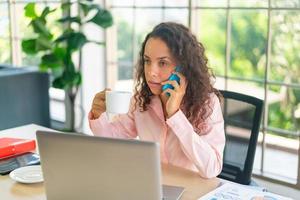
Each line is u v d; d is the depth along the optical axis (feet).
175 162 5.69
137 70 5.91
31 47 12.51
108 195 3.68
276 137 10.11
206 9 10.81
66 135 3.64
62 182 3.82
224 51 10.73
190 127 4.99
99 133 6.00
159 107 5.70
